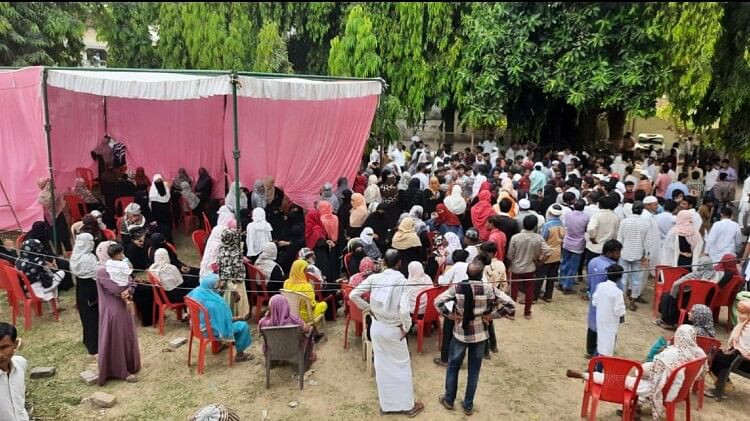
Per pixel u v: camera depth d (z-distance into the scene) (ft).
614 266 20.67
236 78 24.91
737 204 43.37
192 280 25.30
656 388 16.93
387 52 41.86
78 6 42.32
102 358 19.58
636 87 39.19
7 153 32.55
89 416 17.94
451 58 44.45
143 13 32.30
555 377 21.11
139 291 24.11
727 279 24.76
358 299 19.22
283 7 34.50
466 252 22.36
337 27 39.17
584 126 60.64
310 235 29.60
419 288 22.00
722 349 19.69
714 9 31.81
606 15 37.73
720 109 40.11
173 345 22.74
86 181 40.16
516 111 56.80
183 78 26.45
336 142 39.32
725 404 19.71
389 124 46.03
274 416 18.30
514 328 25.40
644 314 27.37
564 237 29.32
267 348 19.65
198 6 31.50
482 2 43.06
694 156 57.62
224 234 23.80
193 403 18.85
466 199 36.04
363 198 32.58
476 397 19.66
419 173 41.34
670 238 27.12
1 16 39.88
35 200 33.35
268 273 25.32
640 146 75.51
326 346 23.34
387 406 18.45
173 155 42.27
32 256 24.59
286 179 39.78
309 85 28.07
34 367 20.71
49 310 25.89
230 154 39.93
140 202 34.78
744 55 33.50
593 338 22.24
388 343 18.19
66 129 39.47
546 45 41.73
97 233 26.71
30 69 27.17
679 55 35.40
